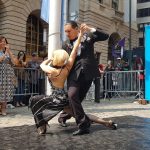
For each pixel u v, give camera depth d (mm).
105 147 3678
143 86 12484
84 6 26922
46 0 6648
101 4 28578
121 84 13492
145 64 11281
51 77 4504
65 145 3797
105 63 28812
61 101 4508
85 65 4480
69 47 4762
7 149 3637
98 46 27828
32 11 20938
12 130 4930
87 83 4613
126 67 16250
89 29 4512
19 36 19516
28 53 21297
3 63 7652
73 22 4711
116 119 6062
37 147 3715
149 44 11172
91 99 12289
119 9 32844
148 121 5797
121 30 32531
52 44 6445
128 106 10289
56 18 6418
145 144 3830
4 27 18906
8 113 8156
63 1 6691
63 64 4453
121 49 18094
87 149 3596
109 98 13547
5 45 7766
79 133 4434
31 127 5230
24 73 10242
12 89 7914
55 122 5906
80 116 4445
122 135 4398
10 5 19000
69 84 4504
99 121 4844
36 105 4496
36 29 22188
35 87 10625
